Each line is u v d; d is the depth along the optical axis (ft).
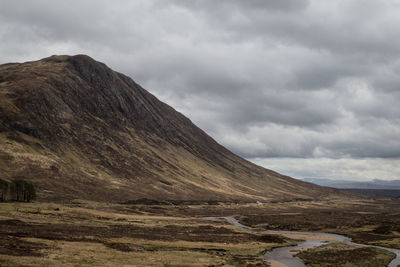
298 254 282.36
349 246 324.60
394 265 247.29
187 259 231.30
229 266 219.20
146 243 290.97
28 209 435.53
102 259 200.03
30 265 161.48
